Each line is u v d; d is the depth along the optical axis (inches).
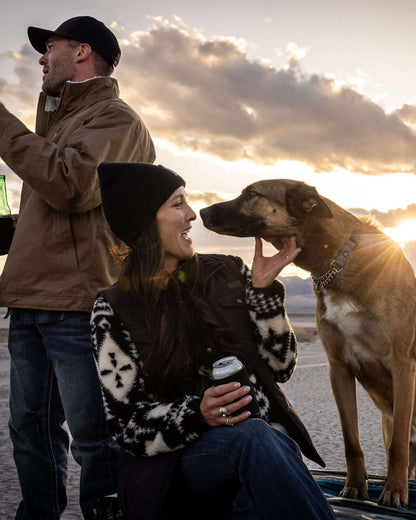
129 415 97.4
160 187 105.8
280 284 108.0
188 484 93.8
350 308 163.9
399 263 166.4
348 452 159.5
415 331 165.9
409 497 153.8
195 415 90.8
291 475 84.5
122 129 144.6
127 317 102.0
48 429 146.4
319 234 168.1
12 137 135.2
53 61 154.4
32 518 145.0
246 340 104.9
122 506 98.3
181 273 108.2
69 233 139.9
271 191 172.6
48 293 138.1
